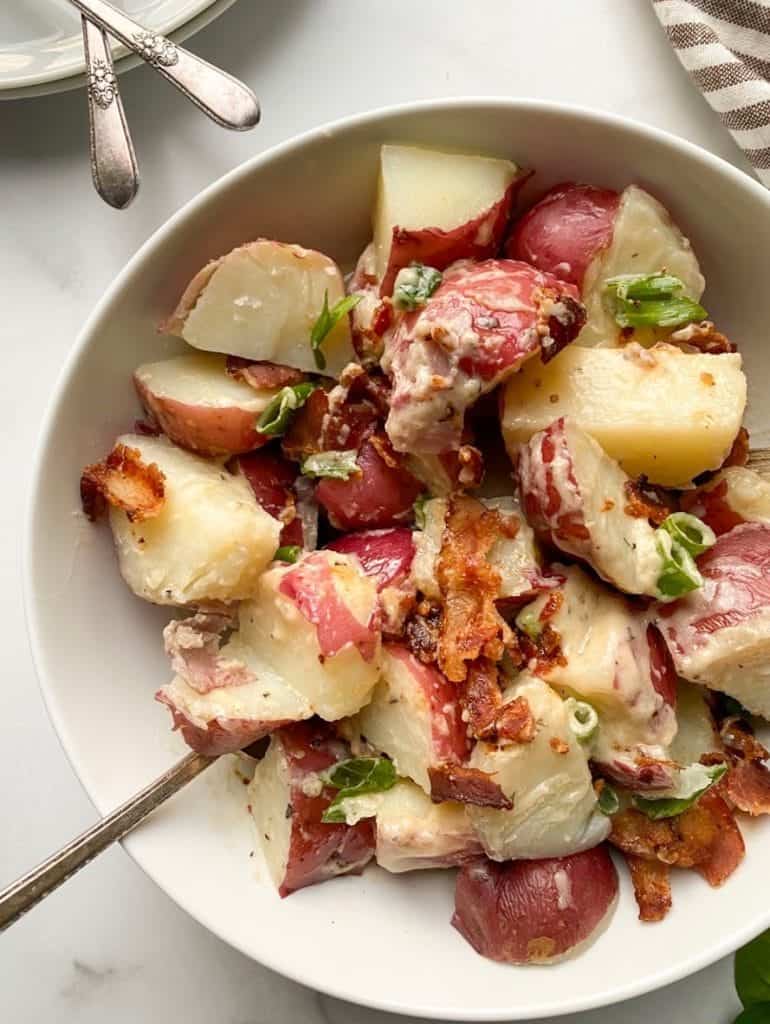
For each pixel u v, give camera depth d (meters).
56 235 0.30
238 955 0.30
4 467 0.30
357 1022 0.29
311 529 0.26
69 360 0.25
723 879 0.25
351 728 0.25
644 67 0.30
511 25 0.30
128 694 0.26
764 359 0.27
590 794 0.24
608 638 0.24
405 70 0.30
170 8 0.29
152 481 0.25
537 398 0.25
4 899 0.23
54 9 0.29
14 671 0.30
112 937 0.30
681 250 0.26
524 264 0.25
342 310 0.25
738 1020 0.27
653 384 0.24
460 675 0.24
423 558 0.25
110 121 0.28
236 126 0.27
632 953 0.25
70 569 0.25
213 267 0.25
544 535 0.24
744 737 0.26
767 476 0.27
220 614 0.25
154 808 0.25
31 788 0.29
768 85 0.28
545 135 0.25
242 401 0.25
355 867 0.26
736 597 0.25
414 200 0.25
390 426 0.24
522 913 0.24
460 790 0.23
